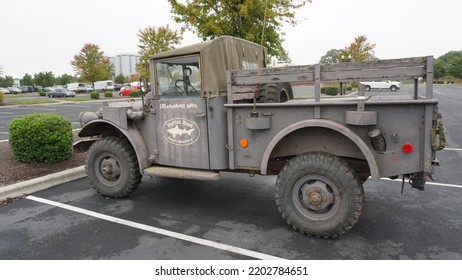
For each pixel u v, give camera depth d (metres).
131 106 4.84
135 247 3.51
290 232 3.78
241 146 3.98
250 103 4.18
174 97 4.39
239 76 3.85
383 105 3.33
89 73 48.47
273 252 3.36
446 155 7.27
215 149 4.13
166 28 28.38
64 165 6.46
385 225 3.89
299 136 3.78
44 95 48.09
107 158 5.02
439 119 3.27
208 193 5.14
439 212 4.23
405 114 3.29
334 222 3.47
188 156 4.36
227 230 3.86
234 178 5.91
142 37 28.42
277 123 3.76
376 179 3.27
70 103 29.80
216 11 10.97
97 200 4.94
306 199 3.62
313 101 3.58
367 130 3.41
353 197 3.40
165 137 4.52
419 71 3.18
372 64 3.28
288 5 10.84
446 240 3.51
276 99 4.56
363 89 3.29
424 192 4.98
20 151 6.49
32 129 6.35
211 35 11.06
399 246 3.41
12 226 4.07
